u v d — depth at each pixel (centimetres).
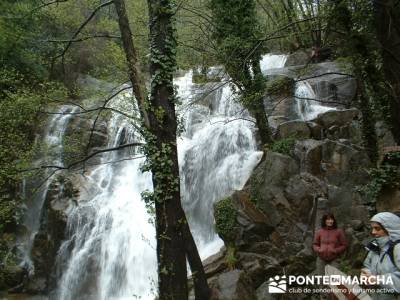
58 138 1745
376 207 972
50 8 1642
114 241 1388
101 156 1781
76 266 1405
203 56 1247
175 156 880
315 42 1599
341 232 819
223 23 1278
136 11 1310
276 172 1082
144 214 1453
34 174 1057
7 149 1052
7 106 1023
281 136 1303
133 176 1652
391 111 829
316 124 1305
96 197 1559
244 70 1216
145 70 1116
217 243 1267
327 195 1034
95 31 1891
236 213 1091
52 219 1515
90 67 2139
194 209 1408
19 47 1641
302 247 1003
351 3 851
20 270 1491
